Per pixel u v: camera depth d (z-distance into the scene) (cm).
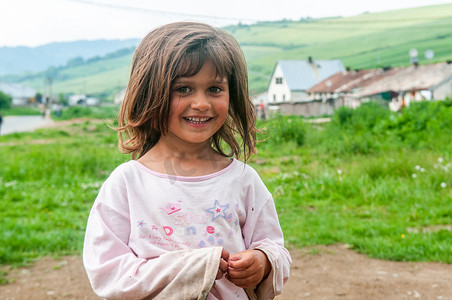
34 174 1102
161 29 158
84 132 2891
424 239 571
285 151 1504
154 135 166
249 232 160
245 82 165
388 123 1616
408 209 736
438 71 4366
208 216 149
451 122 1505
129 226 151
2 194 916
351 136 1540
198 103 148
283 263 155
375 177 973
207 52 149
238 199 157
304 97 6500
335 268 505
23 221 696
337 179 930
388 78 4756
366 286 454
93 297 430
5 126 4106
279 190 896
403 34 13912
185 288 135
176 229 147
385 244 564
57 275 487
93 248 148
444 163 999
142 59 155
